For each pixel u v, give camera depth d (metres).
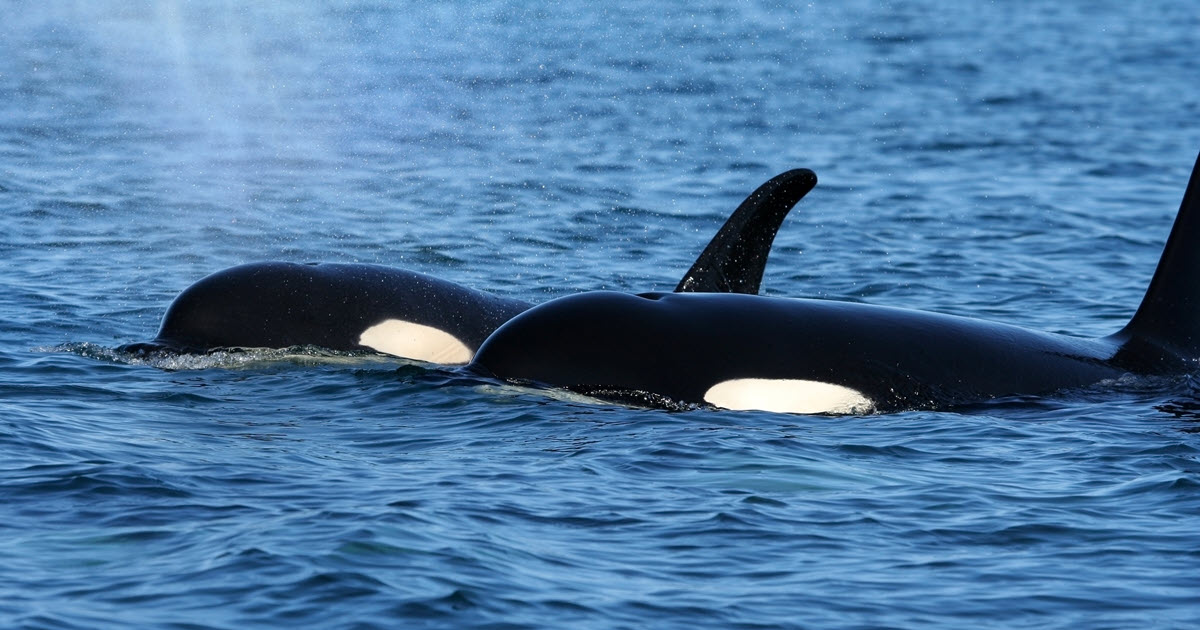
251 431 38.38
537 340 42.00
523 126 136.25
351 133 129.12
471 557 28.28
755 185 106.06
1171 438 38.44
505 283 68.62
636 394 40.44
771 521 31.33
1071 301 67.50
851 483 34.25
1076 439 38.34
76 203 87.19
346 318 48.06
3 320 54.91
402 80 173.25
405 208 90.06
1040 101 167.38
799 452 36.72
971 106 162.75
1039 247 83.06
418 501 31.67
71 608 25.38
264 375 44.97
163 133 125.19
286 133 128.12
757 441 37.41
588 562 28.58
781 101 163.38
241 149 116.94
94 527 29.64
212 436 37.62
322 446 36.84
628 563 28.66
